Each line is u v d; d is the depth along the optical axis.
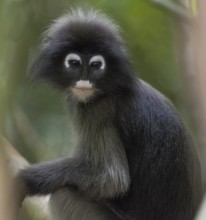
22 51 12.82
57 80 9.87
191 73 9.56
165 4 10.87
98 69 9.46
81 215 9.90
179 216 9.83
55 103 14.92
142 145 9.86
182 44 9.91
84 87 9.41
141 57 14.22
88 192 9.76
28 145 14.32
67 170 9.83
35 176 9.67
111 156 9.66
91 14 10.10
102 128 9.73
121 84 9.60
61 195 9.84
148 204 10.00
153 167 9.80
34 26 13.07
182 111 13.23
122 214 10.16
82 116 9.88
